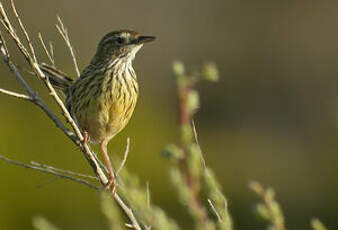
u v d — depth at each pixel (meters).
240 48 31.03
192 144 4.81
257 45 31.41
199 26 30.58
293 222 18.11
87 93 7.64
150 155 15.81
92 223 13.57
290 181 21.08
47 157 14.18
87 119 7.72
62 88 7.96
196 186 4.76
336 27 31.92
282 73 31.05
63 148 14.25
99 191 6.13
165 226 4.54
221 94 29.22
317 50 31.62
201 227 4.70
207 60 30.20
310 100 30.28
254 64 31.02
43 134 14.55
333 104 24.44
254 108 29.47
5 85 17.42
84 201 13.73
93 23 27.44
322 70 31.19
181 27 30.17
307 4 32.34
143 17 29.31
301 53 31.55
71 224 13.54
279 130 27.80
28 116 14.98
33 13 25.77
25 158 13.98
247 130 27.44
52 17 26.09
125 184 4.66
